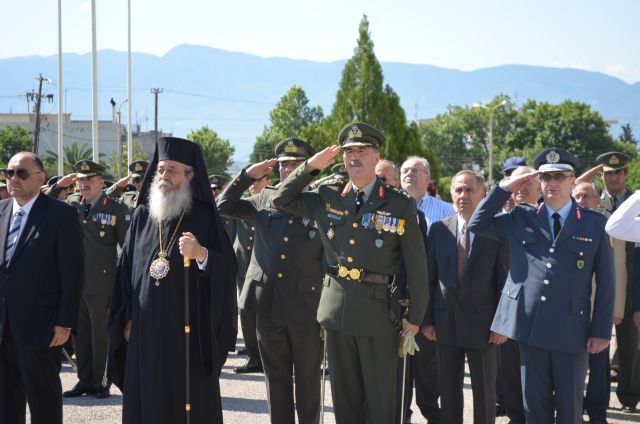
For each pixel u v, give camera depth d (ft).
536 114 255.50
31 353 18.25
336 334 17.28
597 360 22.63
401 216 17.02
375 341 16.93
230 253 17.40
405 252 17.12
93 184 27.35
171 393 16.66
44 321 18.48
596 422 22.71
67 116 202.18
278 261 20.06
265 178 21.98
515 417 21.99
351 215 17.24
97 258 26.18
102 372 25.25
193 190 17.58
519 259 18.26
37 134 129.59
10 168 18.54
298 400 20.04
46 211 18.84
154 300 16.78
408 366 21.59
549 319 17.57
